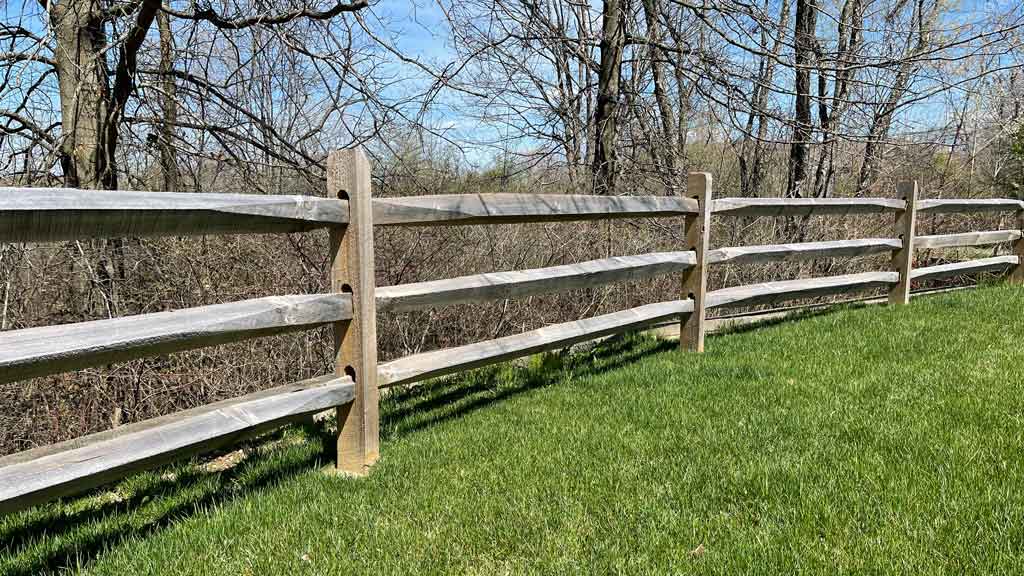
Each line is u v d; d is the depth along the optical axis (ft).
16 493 6.82
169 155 18.75
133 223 7.48
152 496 10.77
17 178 16.80
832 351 16.01
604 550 7.67
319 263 19.22
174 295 17.54
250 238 18.56
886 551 7.33
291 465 11.21
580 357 18.47
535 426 12.01
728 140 36.91
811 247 20.13
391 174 19.95
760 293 19.11
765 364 15.24
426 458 10.74
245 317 8.75
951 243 24.16
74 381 16.33
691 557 7.48
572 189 29.73
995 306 20.49
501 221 12.88
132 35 17.51
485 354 12.66
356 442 10.53
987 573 6.80
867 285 21.97
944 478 8.86
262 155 20.62
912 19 36.73
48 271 15.65
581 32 30.68
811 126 26.91
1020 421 10.80
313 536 8.26
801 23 33.32
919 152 36.27
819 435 10.75
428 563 7.61
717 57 29.81
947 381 13.15
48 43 13.97
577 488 9.27
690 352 17.25
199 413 8.73
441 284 11.89
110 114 17.98
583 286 14.61
